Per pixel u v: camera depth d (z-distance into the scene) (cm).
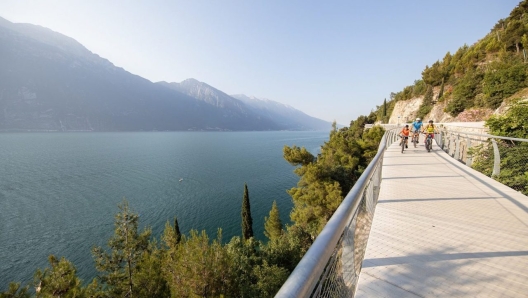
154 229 3869
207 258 1302
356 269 251
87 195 5456
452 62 5459
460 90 3372
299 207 2259
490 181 597
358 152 2605
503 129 817
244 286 1678
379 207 422
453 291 202
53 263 1240
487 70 3167
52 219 4194
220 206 4816
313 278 77
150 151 12950
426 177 662
